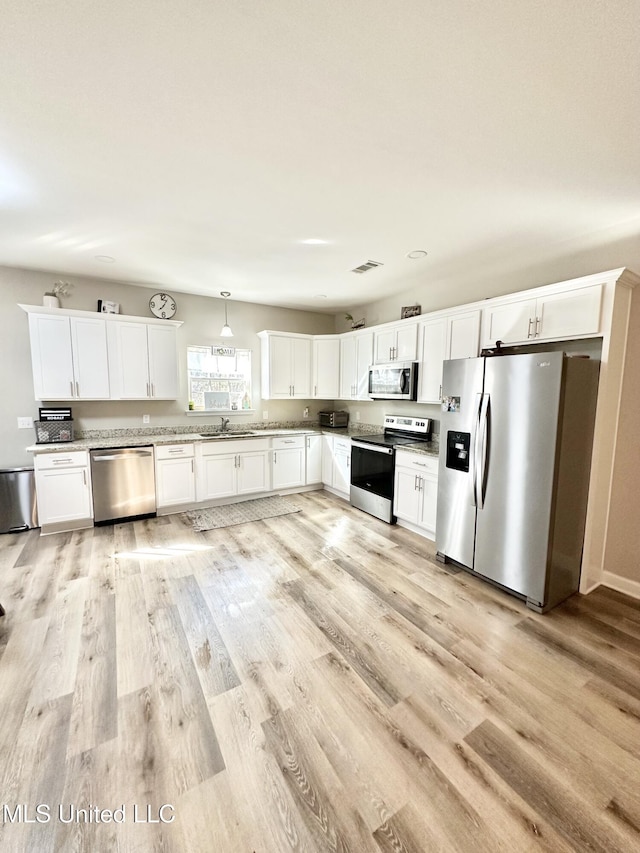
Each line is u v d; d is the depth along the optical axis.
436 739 1.52
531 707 1.68
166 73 1.33
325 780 1.35
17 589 2.59
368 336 4.62
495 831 1.20
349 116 1.55
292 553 3.21
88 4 1.08
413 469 3.60
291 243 2.93
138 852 1.14
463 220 2.50
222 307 4.85
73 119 1.57
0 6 1.09
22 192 2.19
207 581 2.72
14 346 3.71
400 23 1.13
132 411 4.36
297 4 1.08
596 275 2.39
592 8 1.08
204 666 1.90
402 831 1.20
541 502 2.34
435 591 2.63
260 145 1.75
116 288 4.12
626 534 2.65
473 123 1.58
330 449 5.01
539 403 2.32
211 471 4.35
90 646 2.03
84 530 3.67
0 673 1.83
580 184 2.05
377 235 2.77
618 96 1.41
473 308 3.23
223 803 1.28
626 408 2.60
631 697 1.75
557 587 2.46
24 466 3.79
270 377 5.01
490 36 1.17
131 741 1.49
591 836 1.19
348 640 2.11
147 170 1.96
